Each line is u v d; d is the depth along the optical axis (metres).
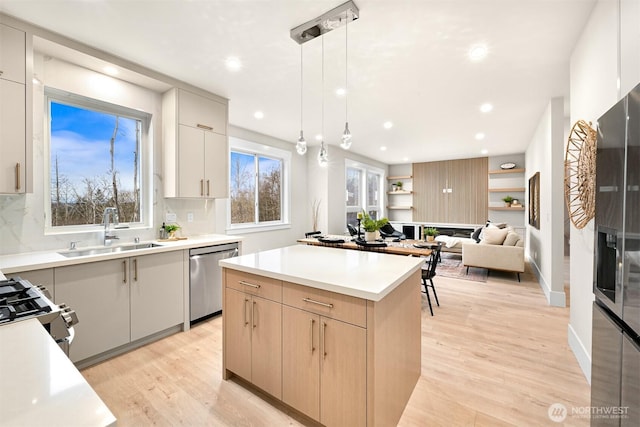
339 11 1.91
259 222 5.32
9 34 2.02
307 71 2.82
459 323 3.06
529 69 2.76
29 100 2.11
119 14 1.98
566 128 4.72
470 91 3.28
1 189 2.01
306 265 1.90
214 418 1.70
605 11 1.77
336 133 5.20
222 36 2.25
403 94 3.37
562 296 3.55
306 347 1.61
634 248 1.04
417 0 1.85
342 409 1.49
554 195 3.57
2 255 2.23
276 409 1.78
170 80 2.97
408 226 8.52
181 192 3.10
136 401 1.85
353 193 7.56
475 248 5.01
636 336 1.08
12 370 0.65
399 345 1.69
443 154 7.34
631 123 1.06
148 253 2.56
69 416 0.50
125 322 2.42
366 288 1.40
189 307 2.90
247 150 5.02
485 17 2.01
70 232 2.58
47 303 1.16
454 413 1.75
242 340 1.94
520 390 1.96
